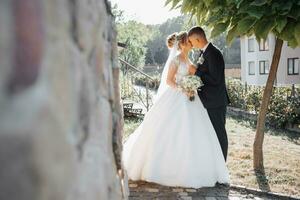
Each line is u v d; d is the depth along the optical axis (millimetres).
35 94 694
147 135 4820
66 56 990
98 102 1585
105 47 2000
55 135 783
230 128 11305
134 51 36875
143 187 4652
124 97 13125
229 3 4824
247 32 5066
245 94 15125
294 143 9305
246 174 5930
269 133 10859
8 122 612
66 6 1028
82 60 1242
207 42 4996
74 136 1033
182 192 4574
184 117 4789
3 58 623
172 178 4711
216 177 4918
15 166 616
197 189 4719
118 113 2510
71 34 1091
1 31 625
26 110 651
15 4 669
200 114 4895
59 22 931
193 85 4734
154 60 58375
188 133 4754
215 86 4949
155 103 4879
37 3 753
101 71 1737
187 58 5027
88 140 1292
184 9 5461
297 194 5180
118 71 2576
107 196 1627
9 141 610
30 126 646
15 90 642
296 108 11297
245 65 31141
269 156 7547
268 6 4531
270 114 12258
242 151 7742
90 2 1462
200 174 4754
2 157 599
